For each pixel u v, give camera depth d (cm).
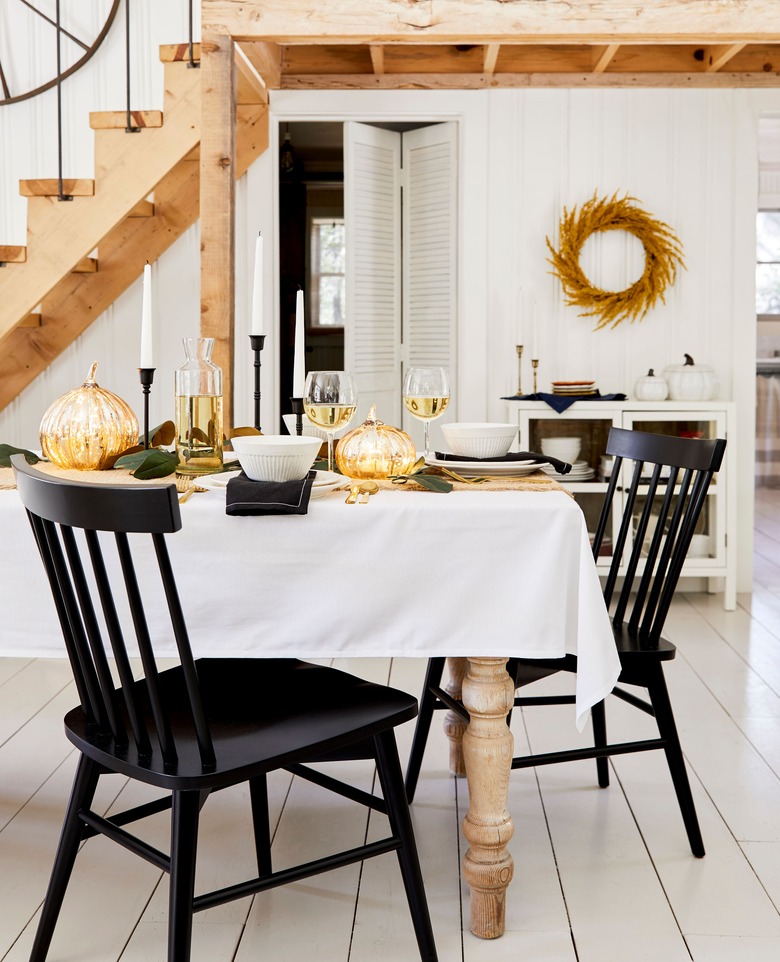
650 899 199
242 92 459
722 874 210
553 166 485
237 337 495
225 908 196
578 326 492
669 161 484
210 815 238
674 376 466
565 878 208
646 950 182
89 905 197
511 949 182
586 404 458
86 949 182
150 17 475
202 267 366
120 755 153
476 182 486
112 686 155
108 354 496
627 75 481
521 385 494
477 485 196
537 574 172
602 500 457
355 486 185
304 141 659
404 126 521
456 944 183
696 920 192
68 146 481
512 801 246
